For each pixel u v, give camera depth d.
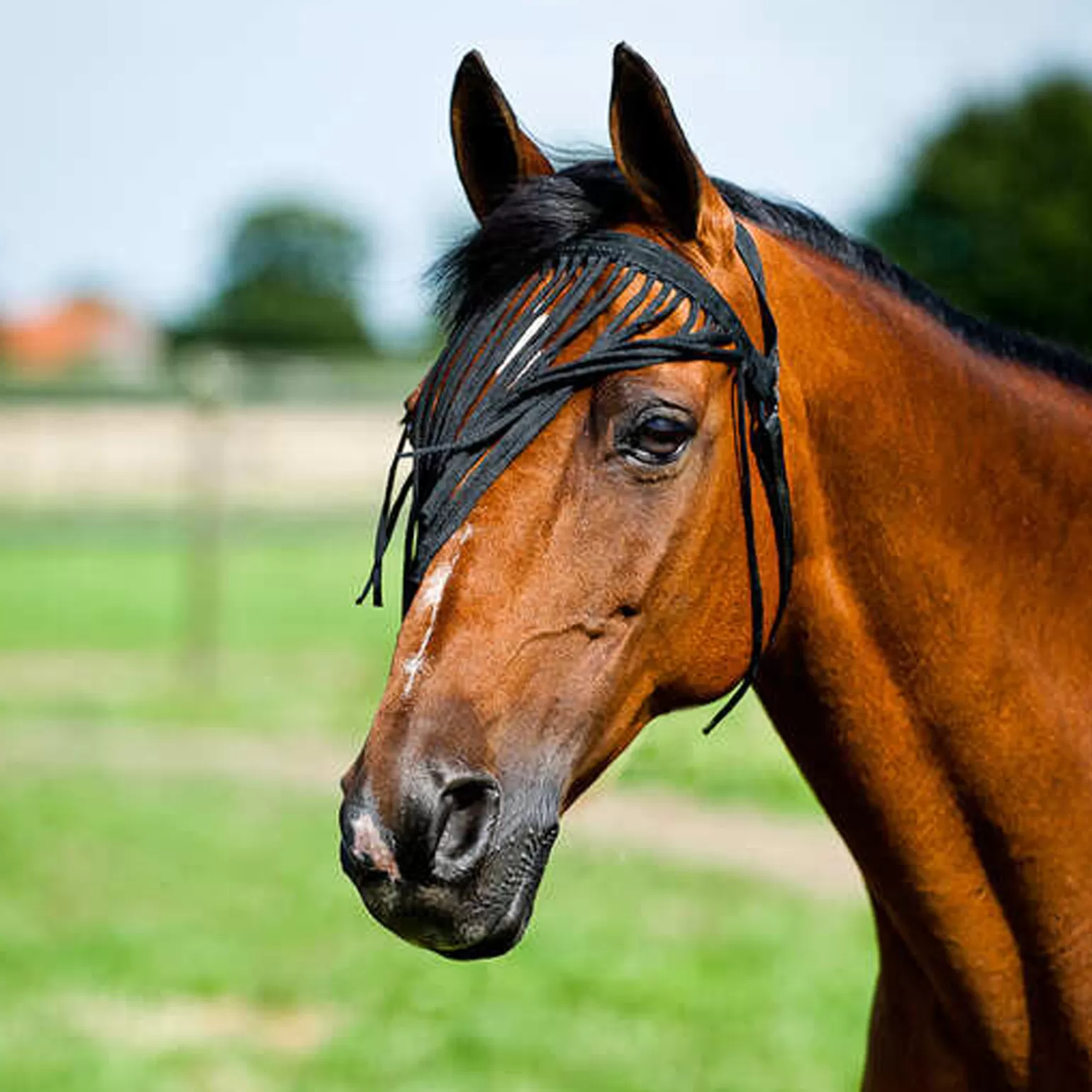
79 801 12.95
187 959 8.86
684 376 2.95
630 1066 7.29
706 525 2.99
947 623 3.26
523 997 8.20
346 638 21.92
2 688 18.39
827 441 3.20
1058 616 3.39
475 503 2.88
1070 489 3.41
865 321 3.31
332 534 33.50
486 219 3.22
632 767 3.22
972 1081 3.42
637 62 2.97
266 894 10.22
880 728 3.27
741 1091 7.01
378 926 9.52
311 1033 7.98
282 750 15.20
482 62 3.29
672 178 3.04
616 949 8.84
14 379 26.55
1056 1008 3.30
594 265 2.99
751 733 12.90
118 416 30.89
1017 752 3.28
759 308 3.12
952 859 3.31
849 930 9.19
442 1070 7.33
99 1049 7.63
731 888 10.15
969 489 3.31
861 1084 3.74
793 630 3.24
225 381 21.25
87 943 9.12
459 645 2.83
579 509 2.90
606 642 2.92
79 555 33.56
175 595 27.00
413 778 2.73
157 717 16.66
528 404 2.90
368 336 84.06
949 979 3.35
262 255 86.38
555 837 2.89
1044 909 3.29
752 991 8.15
